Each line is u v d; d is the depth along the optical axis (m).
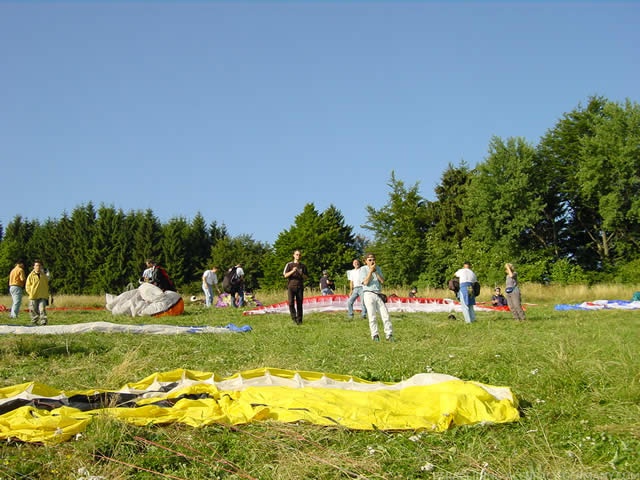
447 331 12.93
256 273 67.00
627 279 42.25
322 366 8.54
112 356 9.71
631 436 5.00
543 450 4.77
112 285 63.09
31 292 15.77
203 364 8.91
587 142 44.81
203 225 70.00
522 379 7.12
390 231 48.94
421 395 5.97
